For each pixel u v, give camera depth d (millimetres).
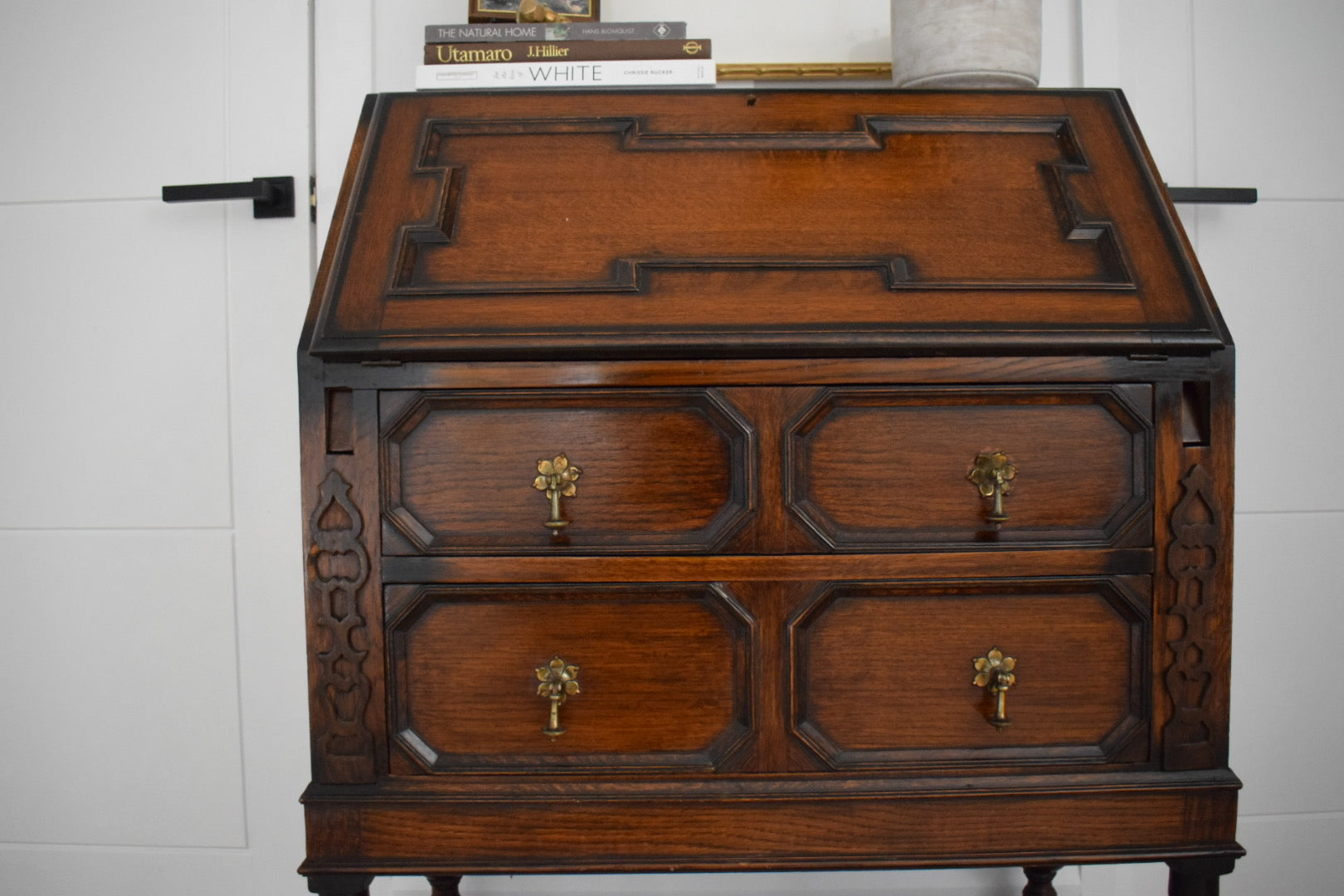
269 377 1190
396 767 729
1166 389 724
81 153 1197
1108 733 743
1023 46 932
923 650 737
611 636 730
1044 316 716
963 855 729
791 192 797
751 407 712
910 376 711
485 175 808
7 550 1211
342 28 1173
